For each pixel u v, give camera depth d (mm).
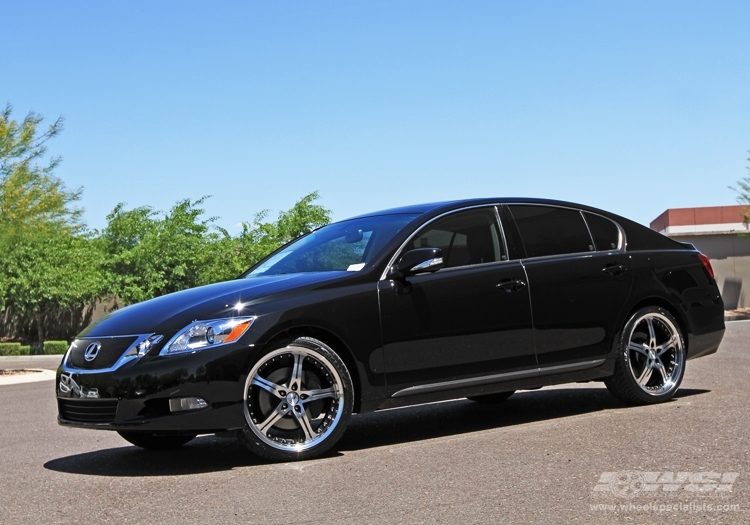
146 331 5152
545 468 4574
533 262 6301
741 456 4633
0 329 33344
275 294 5344
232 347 5082
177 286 33438
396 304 5645
